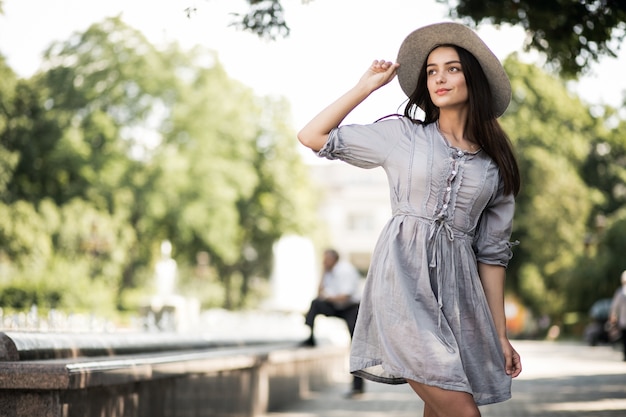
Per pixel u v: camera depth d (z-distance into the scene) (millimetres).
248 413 10344
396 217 4316
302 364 14297
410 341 4102
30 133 39344
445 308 4250
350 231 92812
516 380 17281
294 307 37344
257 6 8727
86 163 41750
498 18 11539
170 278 27750
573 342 46031
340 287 14969
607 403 12188
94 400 5598
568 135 51156
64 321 7668
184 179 44875
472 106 4363
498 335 4461
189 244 47844
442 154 4277
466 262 4320
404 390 15930
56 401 5023
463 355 4289
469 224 4344
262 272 58188
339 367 20109
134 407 6375
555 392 14156
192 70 46812
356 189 93125
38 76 42625
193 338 9297
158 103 45094
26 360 5305
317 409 12188
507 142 4414
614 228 44594
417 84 4543
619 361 25312
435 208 4266
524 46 11906
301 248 37875
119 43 44188
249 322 19641
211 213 45719
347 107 4391
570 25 11328
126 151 44156
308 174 56344
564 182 49656
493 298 4496
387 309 4172
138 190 44188
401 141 4336
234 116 47750
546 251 49469
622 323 24828
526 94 50844
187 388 7770
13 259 36531
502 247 4477
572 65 11758
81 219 40000
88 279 36188
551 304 49594
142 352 7277
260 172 53094
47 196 41844
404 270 4227
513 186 4414
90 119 42469
